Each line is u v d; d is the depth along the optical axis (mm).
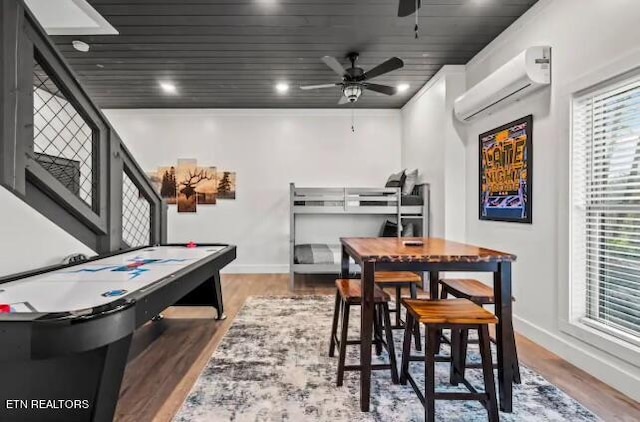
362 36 3400
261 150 5945
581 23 2406
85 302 1544
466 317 1730
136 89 4891
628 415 1901
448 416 1909
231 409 1958
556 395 2100
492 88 3168
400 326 2871
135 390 2178
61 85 2139
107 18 3049
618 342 2158
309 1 2811
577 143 2510
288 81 4598
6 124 1683
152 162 5887
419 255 1928
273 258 5988
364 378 1950
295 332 3166
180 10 2928
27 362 1402
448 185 4172
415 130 5223
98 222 2582
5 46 1671
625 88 2166
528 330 2988
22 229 2256
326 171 5988
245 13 2980
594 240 2445
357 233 6074
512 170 3205
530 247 2977
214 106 5742
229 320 3510
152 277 2029
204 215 5941
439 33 3346
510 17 3062
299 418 1877
